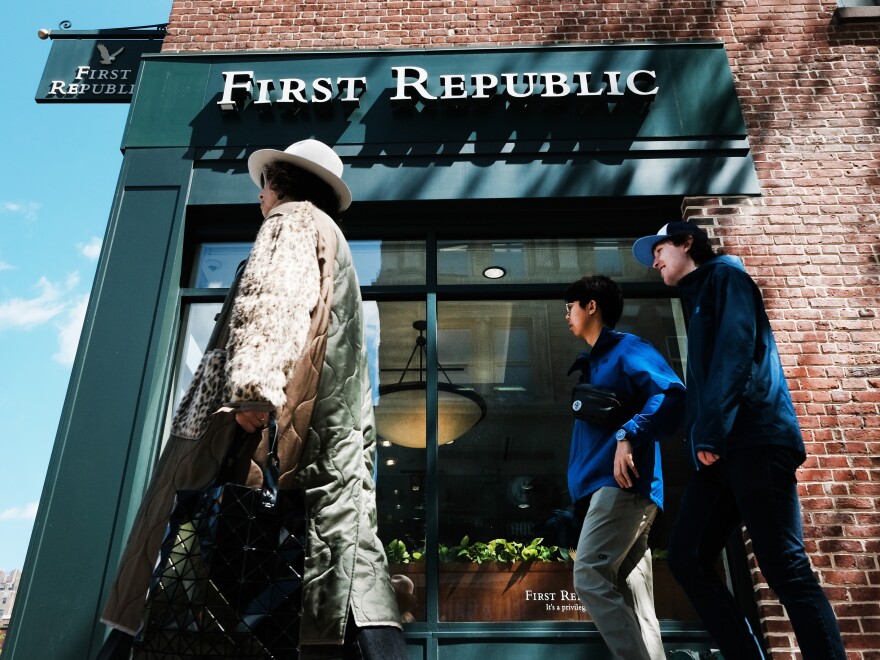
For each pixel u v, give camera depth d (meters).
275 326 1.69
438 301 5.29
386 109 5.72
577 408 3.16
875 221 5.35
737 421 2.49
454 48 5.93
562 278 5.37
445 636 4.22
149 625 1.53
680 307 5.25
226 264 5.46
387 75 5.85
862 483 4.54
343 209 2.38
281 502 1.65
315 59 5.93
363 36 6.12
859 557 4.33
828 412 4.76
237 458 1.69
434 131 5.64
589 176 5.48
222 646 1.51
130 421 4.70
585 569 2.86
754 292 2.71
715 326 2.72
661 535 4.49
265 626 1.52
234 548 1.55
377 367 5.05
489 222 5.56
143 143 5.64
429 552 4.44
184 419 1.83
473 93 5.71
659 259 3.16
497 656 4.17
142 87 5.85
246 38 6.13
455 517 4.56
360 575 1.77
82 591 4.23
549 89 5.66
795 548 2.33
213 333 2.03
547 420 4.87
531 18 6.19
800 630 2.22
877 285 5.13
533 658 4.15
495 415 4.89
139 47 6.45
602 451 3.04
